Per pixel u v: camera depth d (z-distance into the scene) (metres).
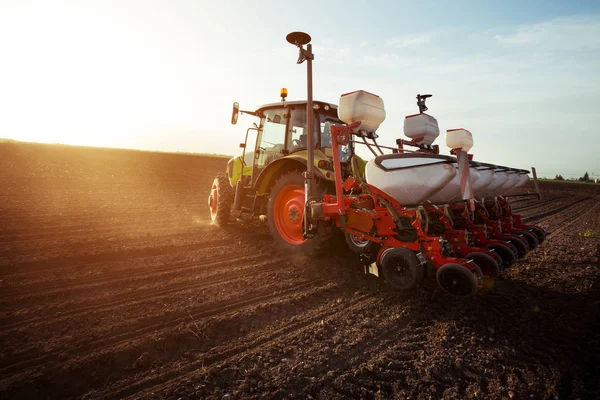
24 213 7.27
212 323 2.81
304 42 4.29
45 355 2.28
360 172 5.54
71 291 3.34
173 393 1.96
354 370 2.22
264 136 6.19
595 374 2.20
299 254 4.94
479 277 3.18
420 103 5.48
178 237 5.78
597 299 3.54
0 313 2.83
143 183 15.66
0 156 17.52
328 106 5.10
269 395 1.94
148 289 3.50
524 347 2.55
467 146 4.23
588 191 28.44
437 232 4.02
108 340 2.49
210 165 26.98
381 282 4.00
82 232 5.79
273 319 2.97
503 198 5.04
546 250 5.77
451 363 2.32
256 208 6.01
